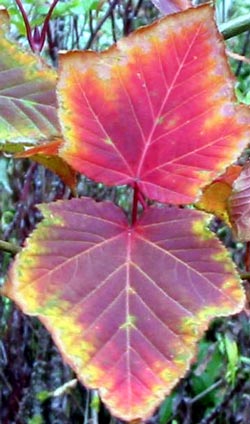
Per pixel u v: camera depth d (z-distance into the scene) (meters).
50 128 0.22
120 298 0.20
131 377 0.19
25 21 0.32
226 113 0.21
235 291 0.20
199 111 0.21
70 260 0.20
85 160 0.21
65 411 1.04
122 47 0.21
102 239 0.21
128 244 0.21
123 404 0.18
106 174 0.21
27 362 1.07
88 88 0.21
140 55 0.21
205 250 0.21
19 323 1.06
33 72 0.23
